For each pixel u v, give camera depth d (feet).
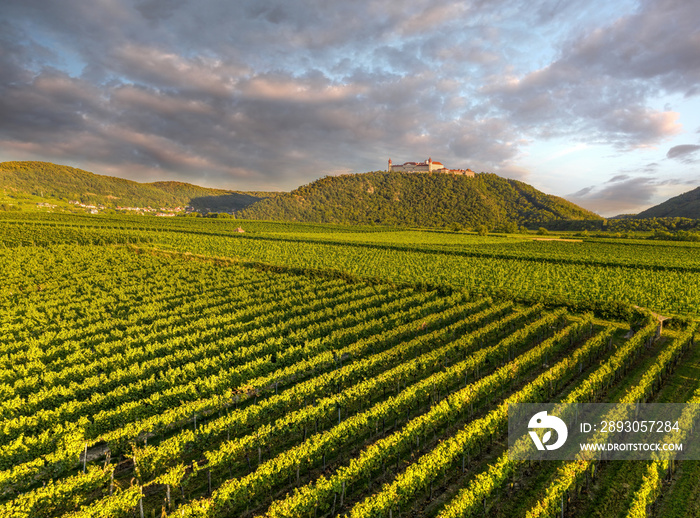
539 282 215.72
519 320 142.20
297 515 52.65
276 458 61.05
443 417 74.28
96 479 58.75
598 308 151.33
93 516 51.93
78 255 262.88
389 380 89.25
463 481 62.85
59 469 64.03
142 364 97.50
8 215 535.60
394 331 122.01
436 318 137.39
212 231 459.32
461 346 109.70
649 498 54.29
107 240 343.46
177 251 307.99
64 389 85.10
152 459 63.57
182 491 60.08
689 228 634.43
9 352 111.65
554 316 132.67
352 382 95.20
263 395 93.04
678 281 214.69
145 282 202.80
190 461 69.56
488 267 262.67
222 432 74.59
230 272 232.32
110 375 92.07
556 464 65.87
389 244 375.25
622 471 64.13
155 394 81.61
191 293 185.16
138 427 71.36
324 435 66.90
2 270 212.23
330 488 55.31
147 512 57.77
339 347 117.50
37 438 70.23
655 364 91.20
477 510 54.39
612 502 57.41
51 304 158.40
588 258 298.15
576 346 120.47
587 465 59.36
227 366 100.73
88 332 128.16
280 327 128.67
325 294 183.73
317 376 97.71
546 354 107.86
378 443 63.72
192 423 81.61
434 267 261.85
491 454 69.36
